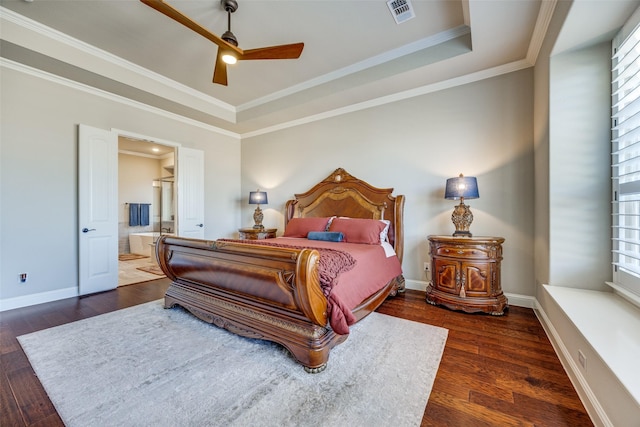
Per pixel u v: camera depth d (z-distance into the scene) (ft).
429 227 10.90
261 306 6.49
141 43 9.41
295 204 14.34
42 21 8.30
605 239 6.43
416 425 4.06
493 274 8.46
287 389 4.89
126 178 21.90
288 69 11.07
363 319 8.11
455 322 7.87
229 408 4.42
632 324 4.68
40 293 9.77
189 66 10.85
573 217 6.74
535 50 8.16
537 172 8.39
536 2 6.44
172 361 5.81
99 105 11.23
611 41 6.32
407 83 10.63
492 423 4.09
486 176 9.77
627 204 5.85
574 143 6.73
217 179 16.21
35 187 9.72
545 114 7.36
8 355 6.08
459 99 10.27
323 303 5.44
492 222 9.65
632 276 5.55
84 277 10.62
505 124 9.45
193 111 13.44
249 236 14.38
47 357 5.98
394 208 11.18
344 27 8.56
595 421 4.00
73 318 8.26
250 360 5.85
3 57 8.83
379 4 7.61
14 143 9.28
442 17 8.15
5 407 4.46
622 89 5.78
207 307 7.57
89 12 7.91
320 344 5.45
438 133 10.69
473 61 9.10
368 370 5.48
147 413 4.32
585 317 4.97
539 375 5.27
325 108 13.12
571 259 6.78
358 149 12.62
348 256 7.02
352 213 12.35
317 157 13.99
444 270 9.06
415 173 11.21
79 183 10.56
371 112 12.25
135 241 21.56
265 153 16.21
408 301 9.77
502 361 5.77
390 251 10.24
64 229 10.37
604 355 3.72
